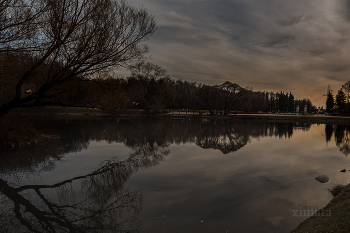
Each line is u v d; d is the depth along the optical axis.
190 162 13.08
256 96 98.88
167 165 12.37
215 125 39.41
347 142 21.80
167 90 67.69
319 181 9.74
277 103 130.75
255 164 12.71
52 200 7.92
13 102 10.80
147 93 63.00
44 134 21.59
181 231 5.72
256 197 7.95
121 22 12.00
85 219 6.55
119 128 30.03
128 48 12.47
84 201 7.79
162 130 29.38
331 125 44.88
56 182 9.66
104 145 18.25
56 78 10.95
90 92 13.34
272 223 6.09
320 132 31.14
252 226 5.94
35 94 10.72
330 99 90.69
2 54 9.50
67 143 18.59
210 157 14.46
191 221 6.25
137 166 12.12
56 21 9.76
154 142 20.19
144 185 9.20
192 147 18.05
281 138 24.36
